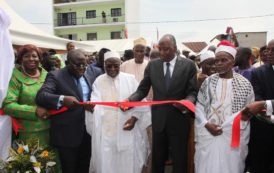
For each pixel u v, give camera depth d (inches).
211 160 136.6
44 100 140.1
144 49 217.0
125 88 163.3
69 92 146.9
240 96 134.8
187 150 155.1
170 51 149.9
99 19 1739.7
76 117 147.5
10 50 141.6
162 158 155.8
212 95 138.9
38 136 149.2
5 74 139.0
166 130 151.9
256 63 262.4
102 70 214.1
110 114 159.6
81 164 159.0
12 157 140.0
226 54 136.4
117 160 160.7
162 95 150.9
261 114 133.6
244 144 137.8
